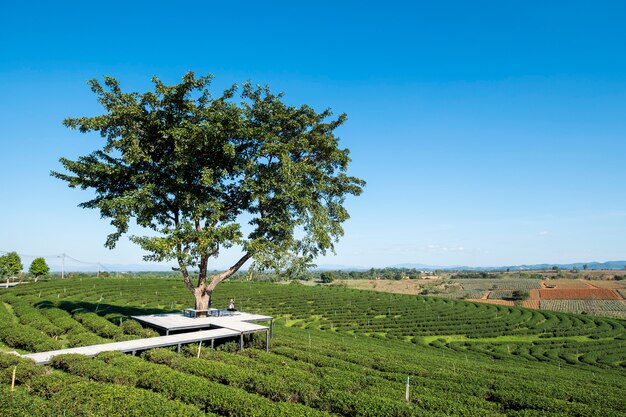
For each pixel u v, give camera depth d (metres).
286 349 29.48
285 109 33.84
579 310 104.50
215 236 30.83
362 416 16.28
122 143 29.95
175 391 17.17
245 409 15.40
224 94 32.59
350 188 36.97
